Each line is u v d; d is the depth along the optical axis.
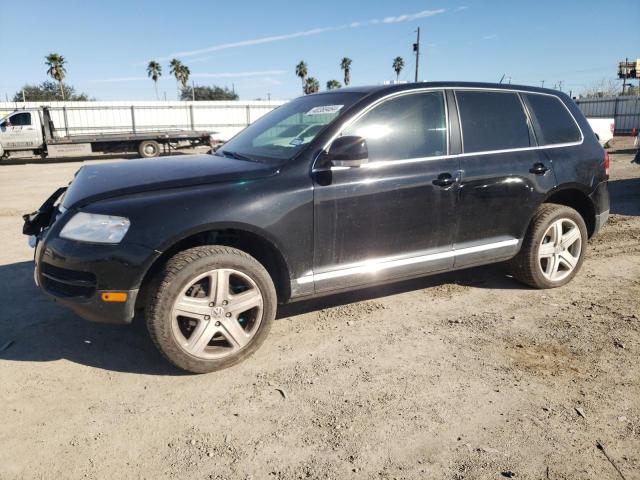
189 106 30.44
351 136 3.36
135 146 22.94
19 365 3.37
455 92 4.09
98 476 2.36
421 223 3.84
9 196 11.34
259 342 3.37
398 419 2.77
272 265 3.58
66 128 26.14
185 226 3.03
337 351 3.54
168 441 2.60
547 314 4.14
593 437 2.61
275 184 3.32
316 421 2.76
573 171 4.51
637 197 9.38
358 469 2.39
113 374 3.26
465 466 2.40
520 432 2.65
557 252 4.59
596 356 3.45
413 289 4.70
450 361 3.40
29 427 2.72
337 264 3.60
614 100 30.70
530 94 4.52
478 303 4.38
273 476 2.35
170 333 3.06
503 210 4.20
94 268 2.96
